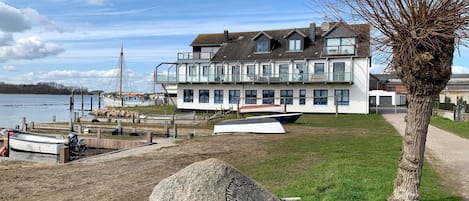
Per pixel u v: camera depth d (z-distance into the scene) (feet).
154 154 51.34
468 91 149.18
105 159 48.24
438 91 18.15
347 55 130.82
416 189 18.67
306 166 37.76
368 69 130.31
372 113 133.69
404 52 17.61
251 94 146.72
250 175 34.60
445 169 33.60
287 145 55.57
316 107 137.18
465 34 16.67
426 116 18.42
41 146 70.49
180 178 17.20
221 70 151.02
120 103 257.75
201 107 154.81
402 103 206.08
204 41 166.61
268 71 143.13
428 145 50.44
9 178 36.94
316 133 72.64
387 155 42.39
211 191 16.30
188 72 156.25
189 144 60.13
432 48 17.40
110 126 101.19
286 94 141.69
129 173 38.55
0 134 80.28
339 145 53.62
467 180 29.19
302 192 25.85
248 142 60.64
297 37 142.20
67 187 33.06
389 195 23.59
